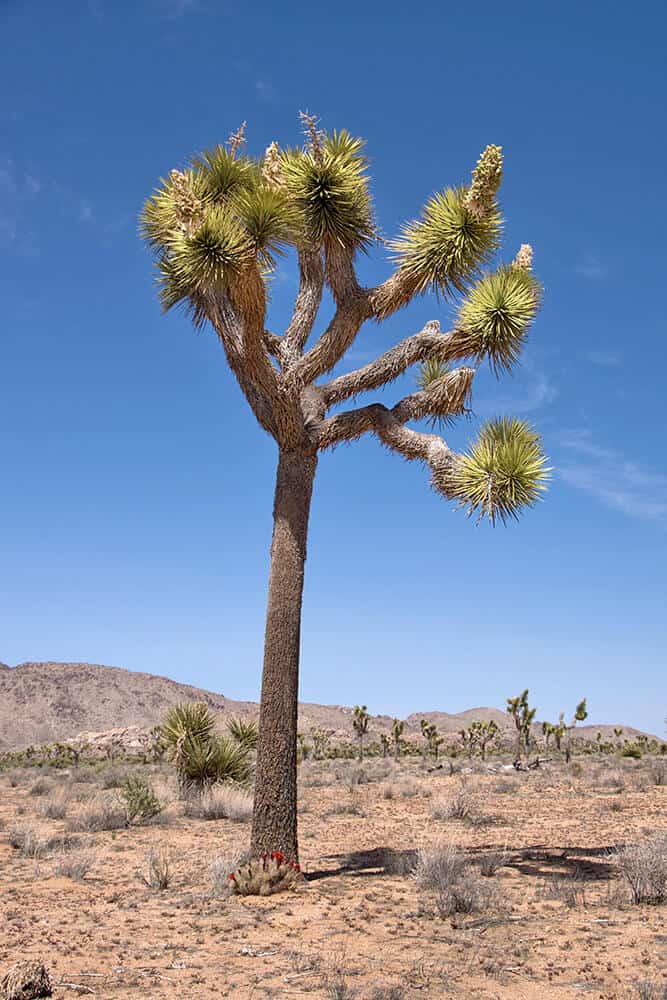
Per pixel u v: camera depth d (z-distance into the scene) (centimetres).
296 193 994
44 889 927
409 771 2981
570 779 2433
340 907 794
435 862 920
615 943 649
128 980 565
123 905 829
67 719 10175
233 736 2322
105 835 1426
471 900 771
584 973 570
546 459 932
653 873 823
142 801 1570
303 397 1009
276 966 598
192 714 2088
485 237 1007
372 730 7844
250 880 865
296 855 921
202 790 1922
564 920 730
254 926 721
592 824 1434
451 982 551
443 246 984
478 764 3125
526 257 1084
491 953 624
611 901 798
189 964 606
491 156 968
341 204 997
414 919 740
